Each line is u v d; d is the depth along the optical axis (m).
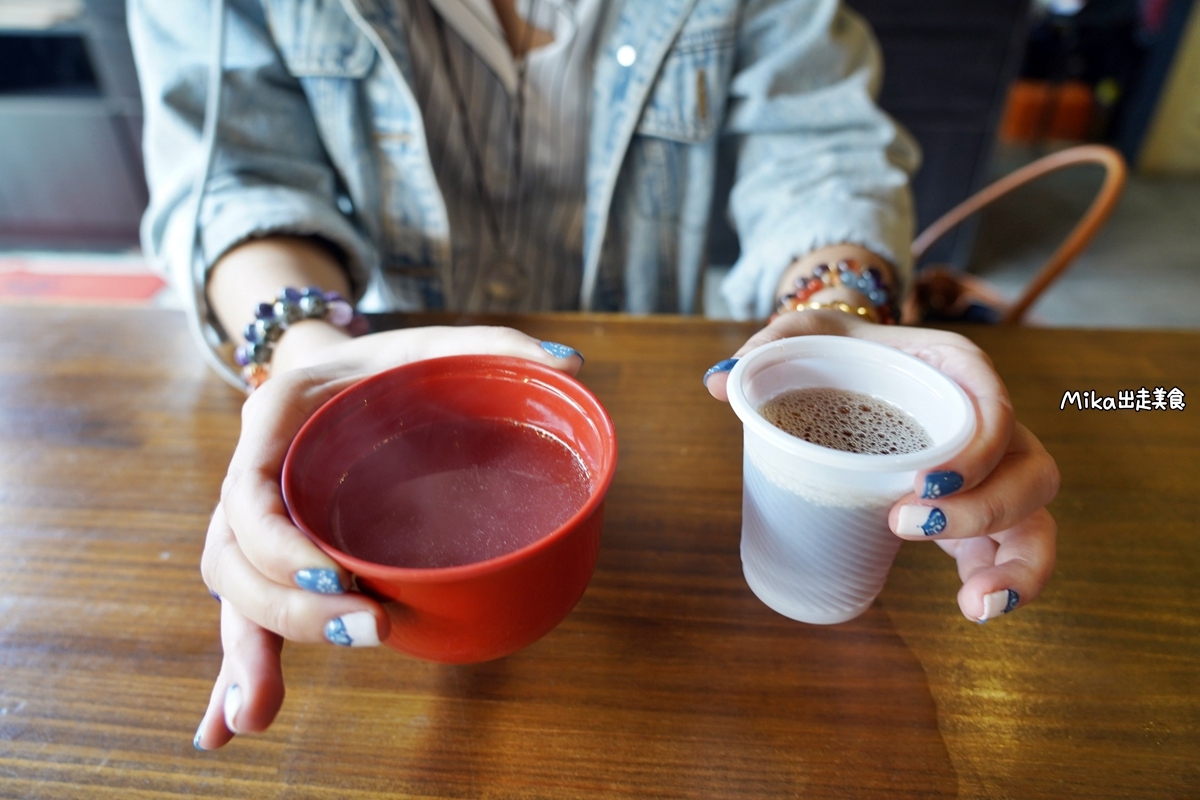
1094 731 0.38
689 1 0.79
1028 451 0.40
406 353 0.49
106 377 0.69
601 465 0.36
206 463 0.58
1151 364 0.68
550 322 0.74
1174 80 3.10
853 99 0.84
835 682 0.41
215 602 0.47
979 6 2.15
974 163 2.42
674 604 0.46
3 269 2.52
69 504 0.54
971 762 0.37
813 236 0.73
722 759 0.37
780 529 0.40
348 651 0.43
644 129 0.87
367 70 0.80
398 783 0.36
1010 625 0.44
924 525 0.35
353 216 0.93
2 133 2.45
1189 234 2.75
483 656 0.36
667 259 0.99
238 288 0.68
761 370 0.42
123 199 2.60
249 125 0.78
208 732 0.34
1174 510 0.52
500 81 0.88
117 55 2.32
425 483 0.39
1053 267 1.06
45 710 0.40
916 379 0.41
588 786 0.36
